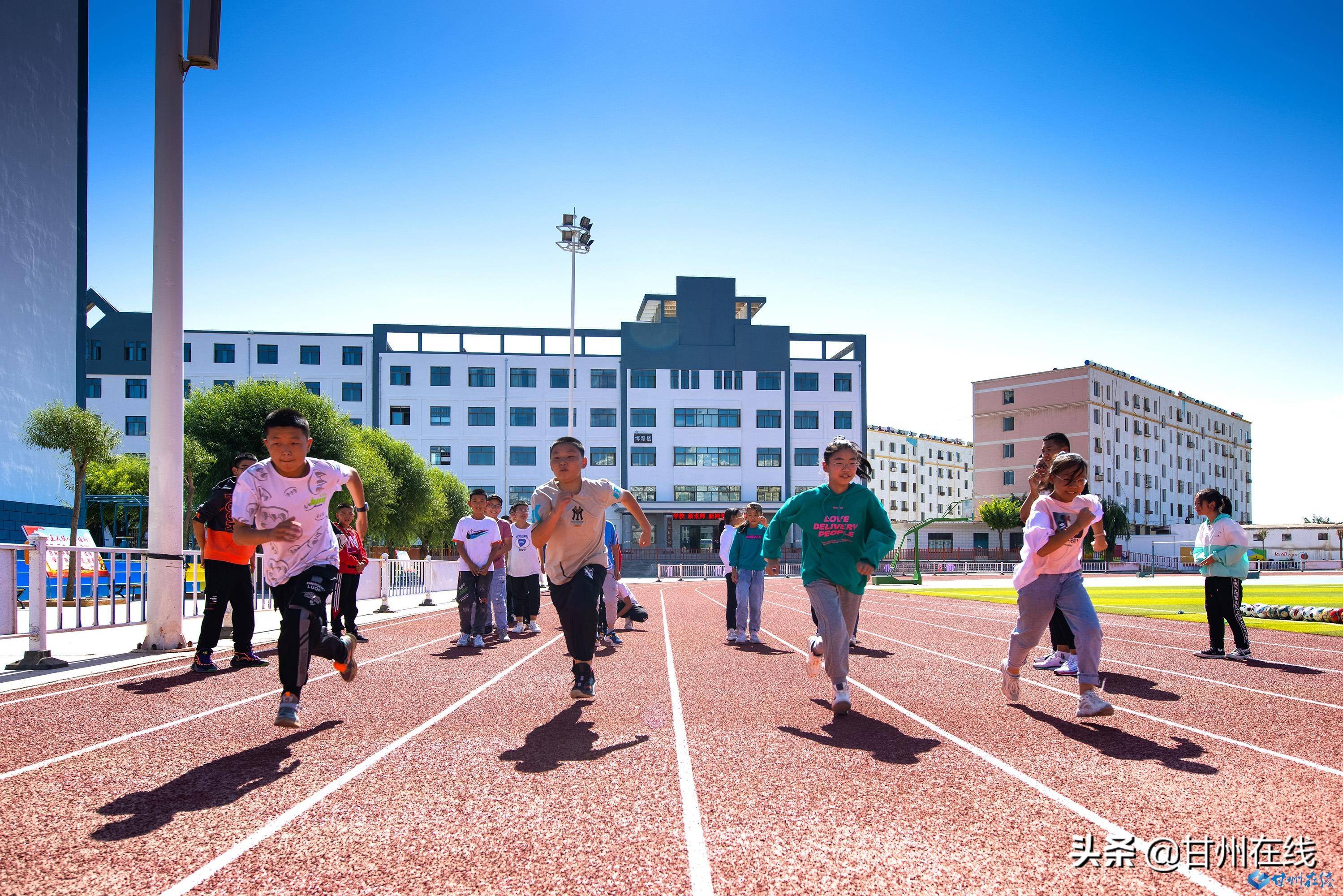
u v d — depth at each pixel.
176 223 8.65
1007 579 45.72
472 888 2.51
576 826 3.07
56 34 23.31
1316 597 20.27
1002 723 4.92
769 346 65.56
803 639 10.36
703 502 63.53
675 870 2.65
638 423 63.66
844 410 65.88
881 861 2.73
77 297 24.38
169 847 2.85
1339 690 6.09
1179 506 89.56
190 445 26.14
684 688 6.32
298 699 4.51
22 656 7.91
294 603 4.54
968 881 2.56
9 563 6.97
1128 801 3.36
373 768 3.88
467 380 62.41
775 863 2.71
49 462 22.88
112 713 5.24
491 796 3.44
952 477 118.25
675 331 64.81
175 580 8.57
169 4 8.62
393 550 43.25
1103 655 8.30
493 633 10.78
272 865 2.69
